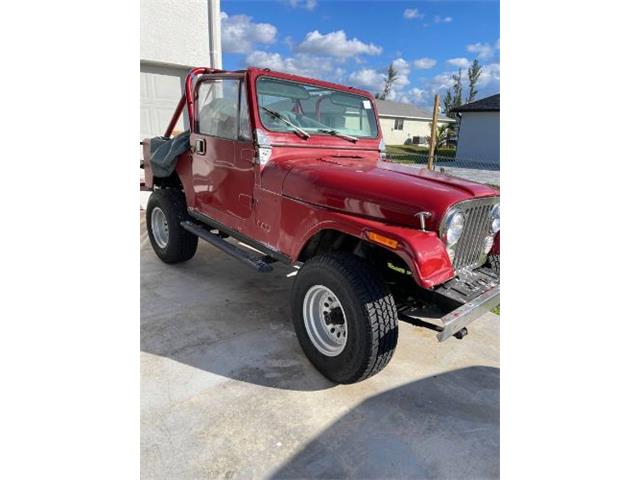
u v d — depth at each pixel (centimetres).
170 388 250
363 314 231
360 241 260
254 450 208
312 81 334
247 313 350
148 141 450
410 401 253
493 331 347
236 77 308
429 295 248
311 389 257
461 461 210
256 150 299
